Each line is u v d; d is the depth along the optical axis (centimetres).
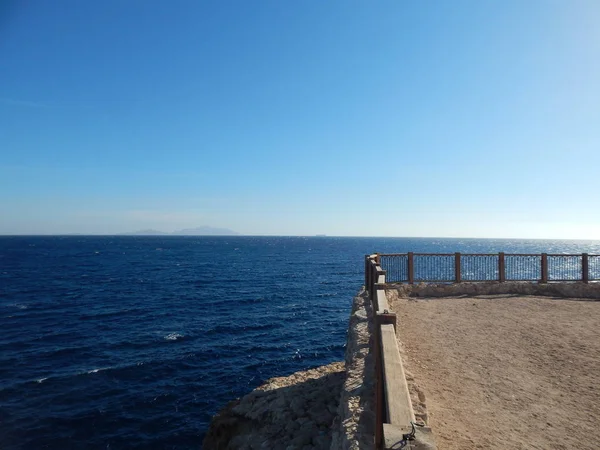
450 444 474
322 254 12662
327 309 3906
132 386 1986
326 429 947
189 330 3008
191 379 2092
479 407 581
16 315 3456
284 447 924
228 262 9300
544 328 1006
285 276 6588
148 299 4284
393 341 474
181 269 7556
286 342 2761
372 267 1097
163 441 1528
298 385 1259
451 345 870
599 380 682
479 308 1236
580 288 1420
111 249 14975
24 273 6662
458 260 1523
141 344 2652
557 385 662
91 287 5141
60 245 18225
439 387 652
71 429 1584
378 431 417
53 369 2180
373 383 602
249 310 3784
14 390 1898
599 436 502
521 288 1466
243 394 1931
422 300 1366
